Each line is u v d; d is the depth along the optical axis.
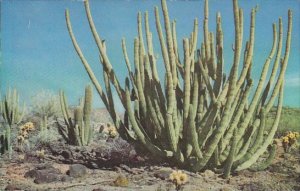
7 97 11.51
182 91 9.31
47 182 8.00
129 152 9.68
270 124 11.95
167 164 9.25
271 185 8.08
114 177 8.42
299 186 8.05
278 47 8.75
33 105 13.20
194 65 9.21
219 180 8.48
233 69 8.19
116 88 9.38
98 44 9.26
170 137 8.76
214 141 8.41
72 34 9.15
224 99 8.77
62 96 11.30
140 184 7.95
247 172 8.98
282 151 10.58
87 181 8.13
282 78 8.80
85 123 11.11
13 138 10.80
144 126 9.55
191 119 8.39
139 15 8.84
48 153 10.29
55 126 12.65
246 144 8.89
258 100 9.20
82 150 10.46
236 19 8.08
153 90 9.02
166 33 8.57
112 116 9.48
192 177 8.48
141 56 8.85
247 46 8.87
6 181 8.01
